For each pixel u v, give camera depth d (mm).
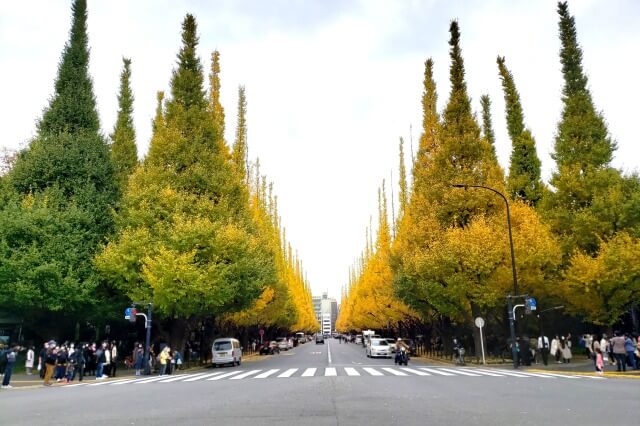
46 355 21328
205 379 19547
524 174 37719
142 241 27406
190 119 32125
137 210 28969
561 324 37875
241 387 14984
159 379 20969
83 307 28875
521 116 39406
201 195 30547
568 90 33406
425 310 37656
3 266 25625
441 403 10492
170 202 29047
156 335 38688
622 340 20797
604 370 22062
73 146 30016
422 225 32375
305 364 30922
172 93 32938
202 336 39344
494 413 9000
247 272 30984
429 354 47469
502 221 30594
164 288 26250
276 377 19250
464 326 42125
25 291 25281
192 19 34000
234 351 32531
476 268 28219
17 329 32438
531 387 14086
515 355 25312
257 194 52906
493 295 28281
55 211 27703
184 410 9922
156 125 34688
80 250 28047
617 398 11266
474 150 32719
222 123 39844
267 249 40812
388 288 50469
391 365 29375
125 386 17250
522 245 28422
